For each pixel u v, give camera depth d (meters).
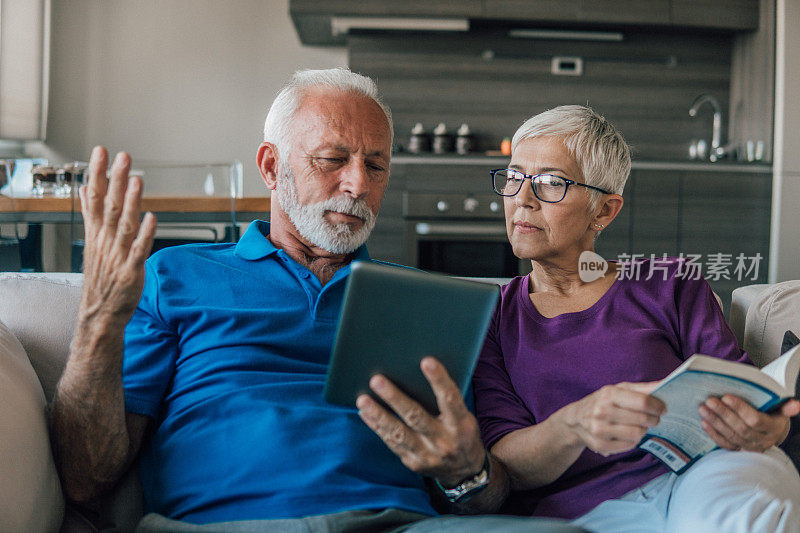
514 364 1.26
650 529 1.08
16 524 0.91
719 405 0.96
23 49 4.65
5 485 0.92
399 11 4.52
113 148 5.15
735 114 4.97
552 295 1.32
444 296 0.88
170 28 5.13
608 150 1.28
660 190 4.42
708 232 4.46
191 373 1.18
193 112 5.18
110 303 0.96
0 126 4.41
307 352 1.22
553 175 1.27
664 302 1.25
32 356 1.23
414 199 4.43
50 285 1.31
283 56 5.18
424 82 4.96
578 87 5.01
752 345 1.41
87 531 1.12
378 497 1.06
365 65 4.94
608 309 1.25
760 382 0.93
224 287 1.24
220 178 3.08
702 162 4.43
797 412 0.97
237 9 5.15
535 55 4.98
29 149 5.05
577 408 1.03
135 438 1.14
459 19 4.59
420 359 0.91
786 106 4.44
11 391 1.02
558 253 1.29
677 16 4.64
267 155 1.37
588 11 4.61
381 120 1.33
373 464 1.11
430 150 4.93
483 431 1.23
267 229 1.42
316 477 1.05
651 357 1.20
